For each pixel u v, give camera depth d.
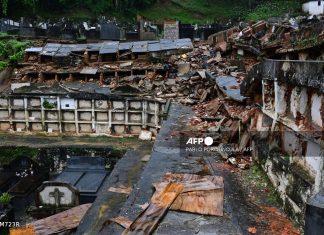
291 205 6.21
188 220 5.96
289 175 6.37
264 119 8.34
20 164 16.45
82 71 21.20
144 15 48.56
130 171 10.64
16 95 18.33
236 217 6.14
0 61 23.09
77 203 12.05
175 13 50.69
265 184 7.51
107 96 17.91
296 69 6.35
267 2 49.78
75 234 7.34
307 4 43.50
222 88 13.98
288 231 5.86
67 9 43.59
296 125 6.52
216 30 30.62
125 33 29.86
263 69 8.11
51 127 18.59
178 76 20.56
